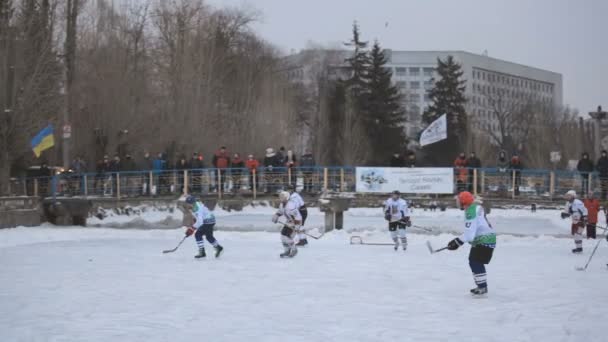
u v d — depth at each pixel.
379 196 31.56
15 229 25.09
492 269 15.35
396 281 13.52
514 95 125.75
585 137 77.75
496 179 31.67
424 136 31.61
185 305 11.02
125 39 41.69
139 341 8.63
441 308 10.73
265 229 25.69
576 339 8.59
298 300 11.45
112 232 24.97
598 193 30.25
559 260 17.17
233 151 45.81
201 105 42.75
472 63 123.69
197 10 45.66
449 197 31.08
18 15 32.94
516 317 9.98
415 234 23.67
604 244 21.27
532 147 73.12
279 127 50.53
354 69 67.88
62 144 35.50
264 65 56.53
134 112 38.53
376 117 65.69
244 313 10.38
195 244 21.27
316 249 19.86
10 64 30.42
